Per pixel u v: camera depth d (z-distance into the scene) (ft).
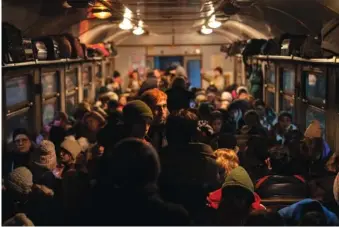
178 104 14.08
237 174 10.62
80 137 16.42
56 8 18.45
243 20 27.86
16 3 15.69
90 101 34.50
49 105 25.14
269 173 13.62
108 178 9.57
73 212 9.96
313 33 21.09
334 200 12.65
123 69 53.57
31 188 11.21
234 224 10.16
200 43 53.16
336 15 16.46
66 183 10.41
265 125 22.71
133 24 29.14
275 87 30.58
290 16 21.01
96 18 24.20
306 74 23.17
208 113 18.04
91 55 33.60
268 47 28.86
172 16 24.61
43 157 13.34
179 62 53.57
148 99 12.38
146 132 11.02
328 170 13.97
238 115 22.26
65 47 24.38
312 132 15.90
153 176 9.48
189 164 9.98
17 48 16.93
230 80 53.26
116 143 9.78
